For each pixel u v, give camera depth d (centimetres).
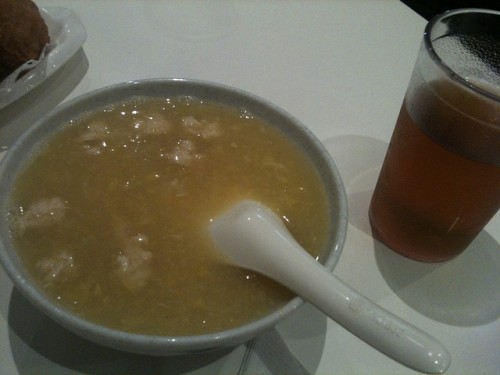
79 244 25
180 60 43
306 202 28
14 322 26
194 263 25
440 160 25
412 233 29
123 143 30
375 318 20
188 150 30
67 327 20
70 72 41
